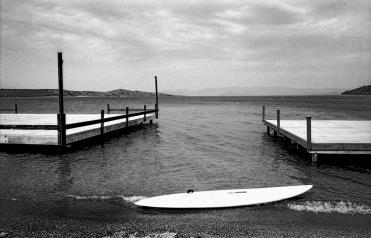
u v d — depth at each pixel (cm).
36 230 671
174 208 782
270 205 803
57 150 1461
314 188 948
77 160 1323
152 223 705
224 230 668
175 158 1387
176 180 1044
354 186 965
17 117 2392
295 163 1273
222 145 1712
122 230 670
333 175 1089
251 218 728
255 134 2141
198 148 1628
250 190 873
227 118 3550
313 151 1188
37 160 1307
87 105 7938
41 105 7612
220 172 1147
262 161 1318
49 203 820
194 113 4550
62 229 675
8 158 1334
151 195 892
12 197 862
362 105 7481
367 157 1291
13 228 679
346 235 641
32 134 1488
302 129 1625
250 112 4744
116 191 923
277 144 1736
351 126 1755
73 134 1478
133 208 791
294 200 843
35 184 982
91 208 788
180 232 659
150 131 2344
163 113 4559
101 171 1150
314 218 725
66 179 1041
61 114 1381
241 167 1218
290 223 699
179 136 2073
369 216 733
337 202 824
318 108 5956
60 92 1376
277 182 1020
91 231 665
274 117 3656
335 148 1178
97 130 1714
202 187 970
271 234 648
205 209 784
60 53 1363
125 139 1945
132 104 8762
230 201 804
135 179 1050
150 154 1473
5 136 1432
